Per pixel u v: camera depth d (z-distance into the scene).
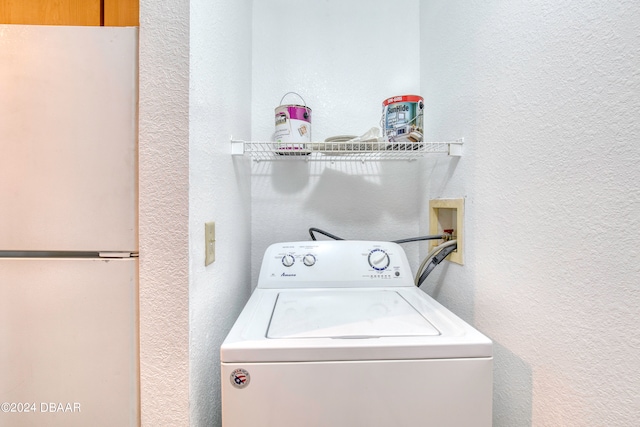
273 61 1.18
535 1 0.61
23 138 0.54
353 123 1.20
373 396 0.53
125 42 0.55
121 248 0.56
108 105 0.55
